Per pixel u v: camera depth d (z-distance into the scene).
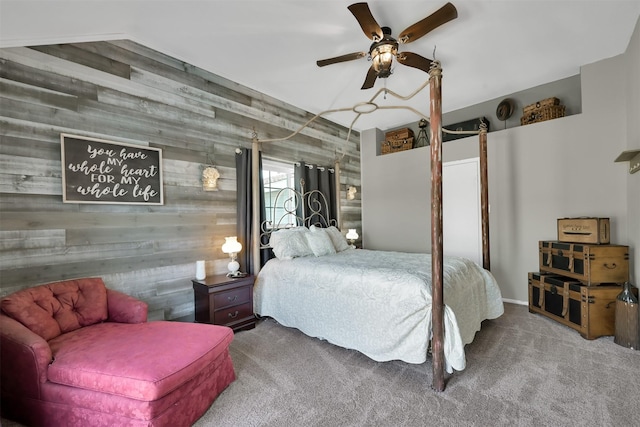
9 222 1.98
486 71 3.38
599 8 2.32
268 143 3.79
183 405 1.55
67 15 1.90
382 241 5.23
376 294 2.26
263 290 3.20
